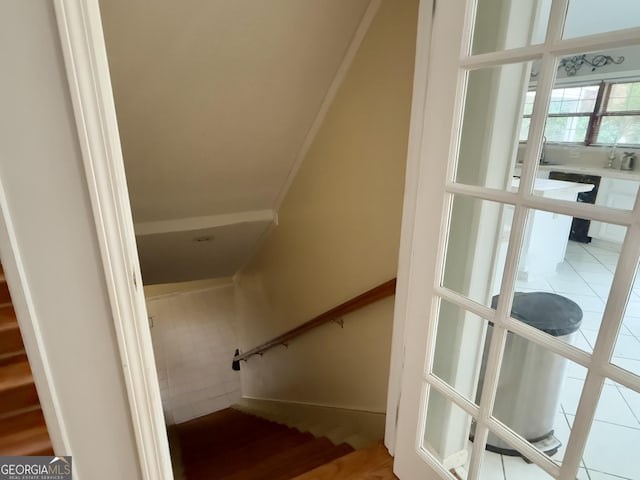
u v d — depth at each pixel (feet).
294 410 10.13
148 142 6.06
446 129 3.44
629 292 2.47
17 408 3.07
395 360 4.82
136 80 5.01
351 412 7.21
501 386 3.50
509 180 3.24
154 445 3.36
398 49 4.66
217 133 6.33
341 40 5.39
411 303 4.24
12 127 2.34
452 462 4.22
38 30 2.22
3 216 2.46
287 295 9.72
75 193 2.58
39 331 2.77
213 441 9.06
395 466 4.88
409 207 4.18
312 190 7.41
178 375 14.87
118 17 4.25
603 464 2.84
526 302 3.12
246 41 4.96
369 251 5.94
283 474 6.16
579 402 2.83
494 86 3.30
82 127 2.42
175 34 4.62
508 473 3.66
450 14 3.21
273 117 6.41
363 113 5.51
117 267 2.79
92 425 3.15
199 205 8.17
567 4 2.51
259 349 11.66
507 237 3.41
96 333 2.93
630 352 2.58
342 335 7.19
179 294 20.17
